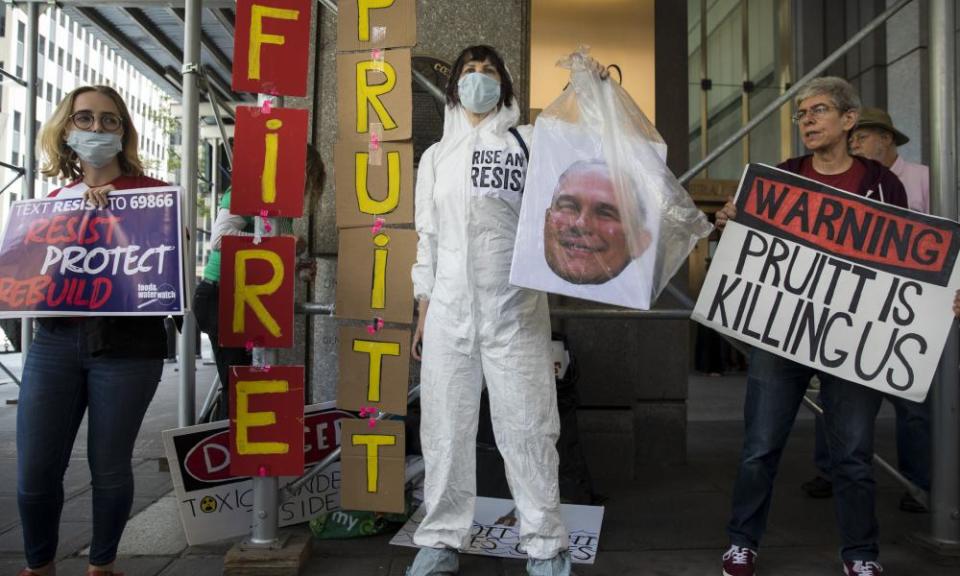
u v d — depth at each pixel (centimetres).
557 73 435
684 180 308
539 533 232
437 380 238
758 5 981
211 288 373
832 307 255
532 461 233
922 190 352
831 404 257
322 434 311
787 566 270
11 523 315
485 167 235
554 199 226
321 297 389
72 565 264
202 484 283
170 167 1661
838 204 261
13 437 516
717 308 264
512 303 234
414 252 272
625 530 314
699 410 713
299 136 263
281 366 265
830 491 368
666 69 486
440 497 238
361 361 273
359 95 274
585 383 408
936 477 285
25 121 588
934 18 289
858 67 855
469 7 400
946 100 287
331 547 285
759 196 266
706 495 374
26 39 591
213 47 692
